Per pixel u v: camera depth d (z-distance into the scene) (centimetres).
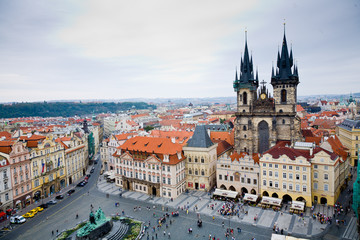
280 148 10981
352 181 12662
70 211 10606
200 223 9088
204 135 12556
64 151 13775
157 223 9375
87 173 16425
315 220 9106
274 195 10800
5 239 8488
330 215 9350
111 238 8306
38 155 11950
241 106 14825
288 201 10588
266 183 10856
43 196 12106
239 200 10988
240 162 11375
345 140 16850
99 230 8369
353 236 8000
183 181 12500
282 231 8338
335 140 13988
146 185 12388
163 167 11831
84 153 16250
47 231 8981
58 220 9806
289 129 13600
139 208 10638
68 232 8831
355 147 15300
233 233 8525
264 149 14325
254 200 10412
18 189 10825
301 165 10050
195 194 12100
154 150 12319
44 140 12462
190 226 9119
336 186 10425
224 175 11819
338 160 10719
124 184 13138
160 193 11950
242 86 14650
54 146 13012
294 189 10294
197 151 12394
